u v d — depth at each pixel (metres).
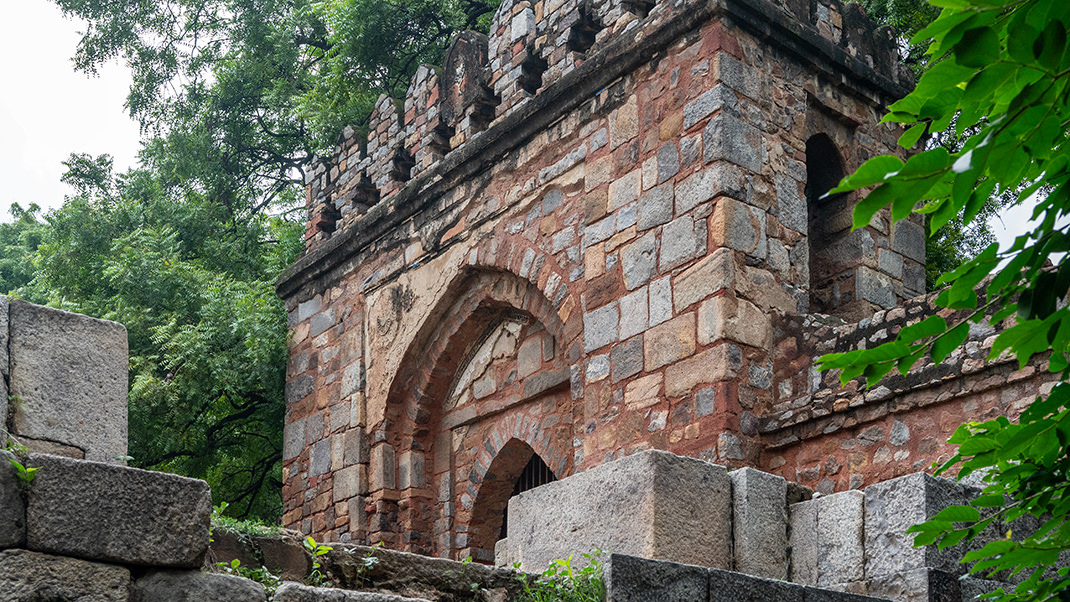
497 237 10.86
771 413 8.66
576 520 5.00
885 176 2.84
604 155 9.96
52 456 3.61
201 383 13.54
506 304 11.03
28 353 4.46
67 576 3.54
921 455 7.77
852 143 10.17
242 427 15.62
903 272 10.13
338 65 15.69
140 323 14.15
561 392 10.55
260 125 19.05
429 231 11.60
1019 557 3.70
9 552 3.47
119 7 19.00
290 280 13.23
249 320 13.25
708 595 4.37
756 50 9.48
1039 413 3.50
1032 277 3.30
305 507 12.40
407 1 15.41
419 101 12.23
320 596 3.93
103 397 4.62
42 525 3.54
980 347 7.50
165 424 14.02
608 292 9.66
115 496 3.66
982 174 2.92
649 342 9.21
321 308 12.85
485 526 11.30
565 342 10.02
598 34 10.43
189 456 15.27
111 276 14.53
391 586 4.48
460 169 11.29
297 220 19.47
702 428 8.66
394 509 11.66
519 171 10.77
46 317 4.54
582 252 9.99
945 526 3.90
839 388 8.35
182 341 13.41
